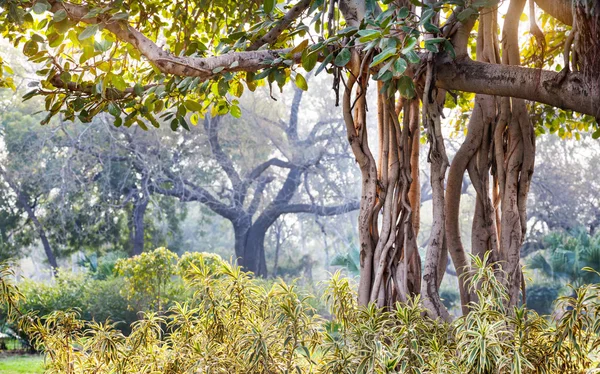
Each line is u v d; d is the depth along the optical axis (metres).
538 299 19.55
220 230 34.31
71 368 3.67
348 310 3.51
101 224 23.20
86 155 21.48
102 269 17.55
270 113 22.95
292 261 28.77
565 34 5.42
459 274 3.65
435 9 2.89
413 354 2.88
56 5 3.04
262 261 25.20
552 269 18.62
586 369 2.97
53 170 21.23
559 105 2.88
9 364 8.64
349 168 24.31
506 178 3.59
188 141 22.25
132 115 3.75
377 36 2.69
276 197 24.47
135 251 23.61
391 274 3.60
